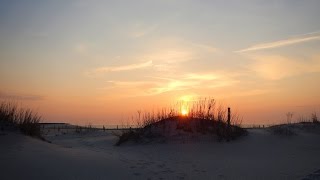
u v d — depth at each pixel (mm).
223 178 11430
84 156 12625
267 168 13352
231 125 21922
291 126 25469
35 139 14492
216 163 14516
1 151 11273
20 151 11602
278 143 20203
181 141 20391
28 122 15562
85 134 30672
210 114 22578
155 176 11039
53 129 39125
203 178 11297
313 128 24719
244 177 11641
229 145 19469
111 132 31641
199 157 16312
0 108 15430
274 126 25906
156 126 22406
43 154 11711
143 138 21406
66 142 22234
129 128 23297
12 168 9641
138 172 11344
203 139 20562
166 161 14508
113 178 10234
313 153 17562
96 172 10617
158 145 20062
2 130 14000
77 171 10406
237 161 15180
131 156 15148
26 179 9086
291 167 13555
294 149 18734
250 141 20438
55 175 9727
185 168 12953
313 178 10812
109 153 15375
